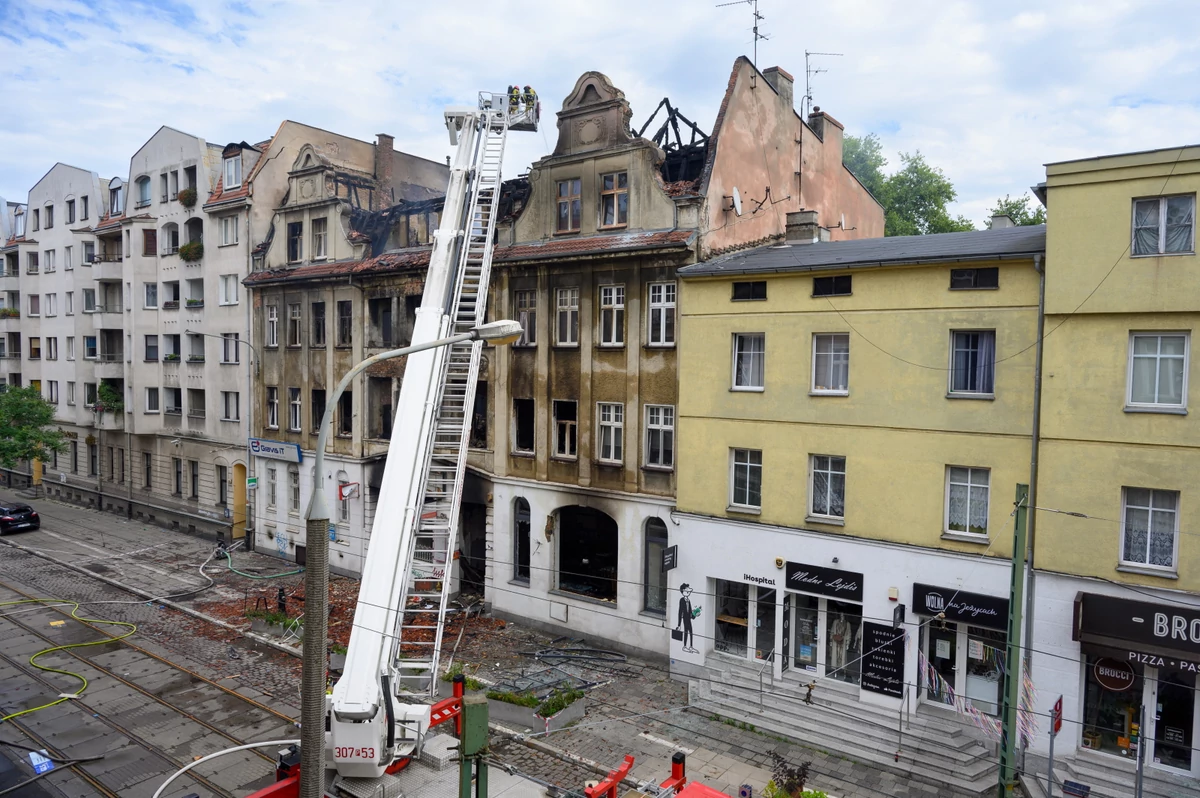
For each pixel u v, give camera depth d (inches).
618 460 965.2
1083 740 659.4
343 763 514.9
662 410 932.0
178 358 1648.6
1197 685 619.8
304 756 447.8
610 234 981.2
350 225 1339.8
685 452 884.0
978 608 697.6
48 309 2126.0
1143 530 640.4
